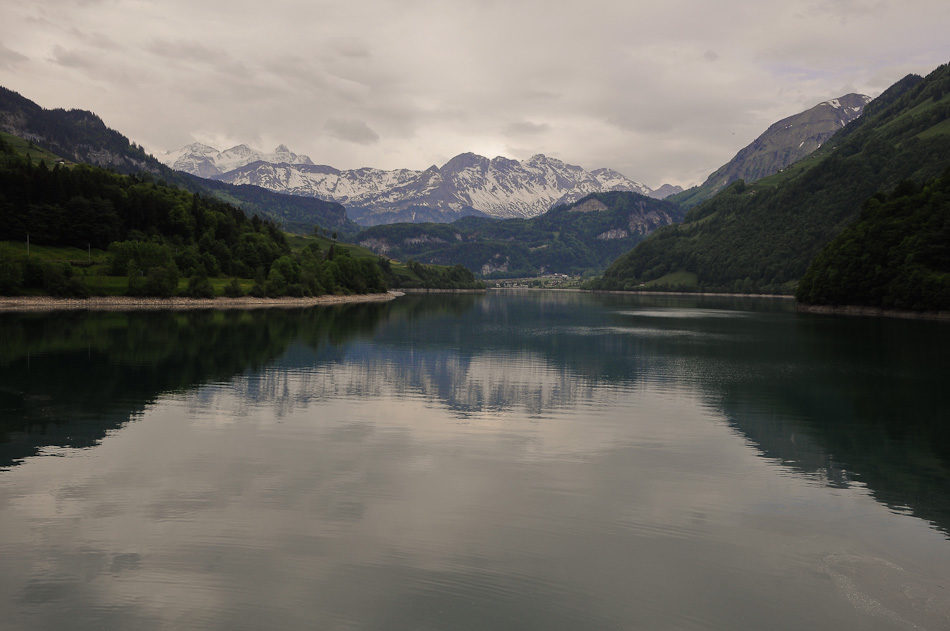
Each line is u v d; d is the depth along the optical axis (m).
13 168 192.75
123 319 126.75
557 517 27.95
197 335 101.19
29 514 27.38
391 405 51.84
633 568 23.16
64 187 195.12
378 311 182.12
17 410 47.41
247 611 19.78
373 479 32.75
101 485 31.14
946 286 152.00
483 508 28.86
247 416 46.75
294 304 195.00
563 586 21.72
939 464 36.88
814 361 82.44
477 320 156.62
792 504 30.09
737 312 199.75
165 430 42.19
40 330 101.62
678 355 88.31
